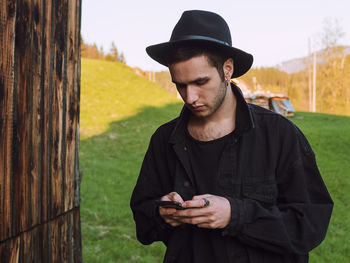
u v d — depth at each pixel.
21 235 1.09
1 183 0.98
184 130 1.37
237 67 1.31
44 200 1.23
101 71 25.81
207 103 1.19
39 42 1.16
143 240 1.48
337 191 8.75
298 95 79.81
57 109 1.31
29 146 1.12
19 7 1.04
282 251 1.21
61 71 1.33
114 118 17.81
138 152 12.95
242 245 1.24
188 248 1.33
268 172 1.27
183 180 1.35
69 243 1.43
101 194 7.59
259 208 1.18
